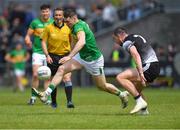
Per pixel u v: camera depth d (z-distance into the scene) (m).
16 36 65.94
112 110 34.81
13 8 73.81
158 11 78.75
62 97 49.00
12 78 71.50
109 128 26.34
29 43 42.22
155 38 78.31
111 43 77.12
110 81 68.44
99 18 78.50
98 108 36.41
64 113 32.72
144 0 80.38
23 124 27.61
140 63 30.45
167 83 68.94
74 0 86.19
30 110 34.88
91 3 86.19
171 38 78.31
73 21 32.59
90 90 62.56
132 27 78.38
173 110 34.56
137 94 31.12
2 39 72.56
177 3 81.75
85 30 32.72
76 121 28.61
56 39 36.84
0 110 35.00
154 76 31.34
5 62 72.00
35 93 32.44
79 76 70.00
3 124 27.61
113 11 79.06
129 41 30.84
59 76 32.91
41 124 27.59
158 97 48.56
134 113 31.48
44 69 33.41
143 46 31.11
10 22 72.19
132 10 79.25
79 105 39.59
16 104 40.94
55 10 36.75
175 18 78.44
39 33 41.72
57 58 37.09
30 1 87.19
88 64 33.22
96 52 33.16
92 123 27.86
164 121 28.56
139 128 26.36
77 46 32.03
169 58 69.25
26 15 71.19
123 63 68.44
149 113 32.38
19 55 64.75
